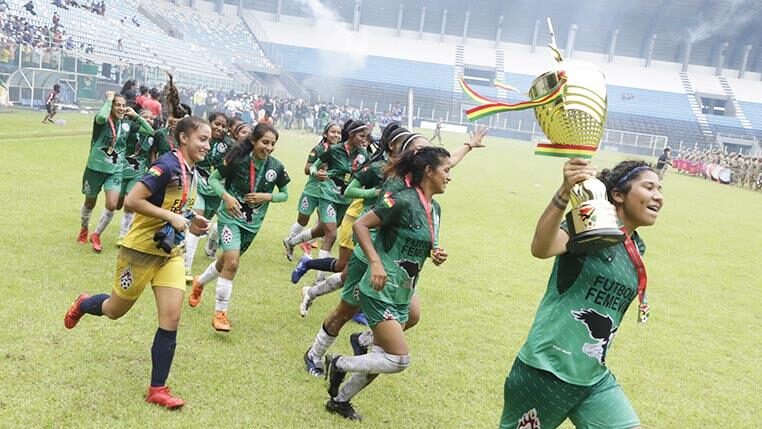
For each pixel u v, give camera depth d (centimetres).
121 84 3103
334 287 626
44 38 2702
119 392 462
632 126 6106
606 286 341
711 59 6831
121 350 531
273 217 1201
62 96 2733
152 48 4012
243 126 839
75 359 505
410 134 626
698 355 704
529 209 1664
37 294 632
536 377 349
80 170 1395
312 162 861
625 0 6322
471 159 3234
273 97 4972
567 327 343
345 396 471
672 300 941
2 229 852
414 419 484
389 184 471
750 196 2994
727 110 6525
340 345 616
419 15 6738
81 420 421
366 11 6719
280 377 523
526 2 6538
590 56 6788
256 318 655
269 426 444
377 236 464
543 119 310
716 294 1005
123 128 807
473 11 6712
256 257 907
